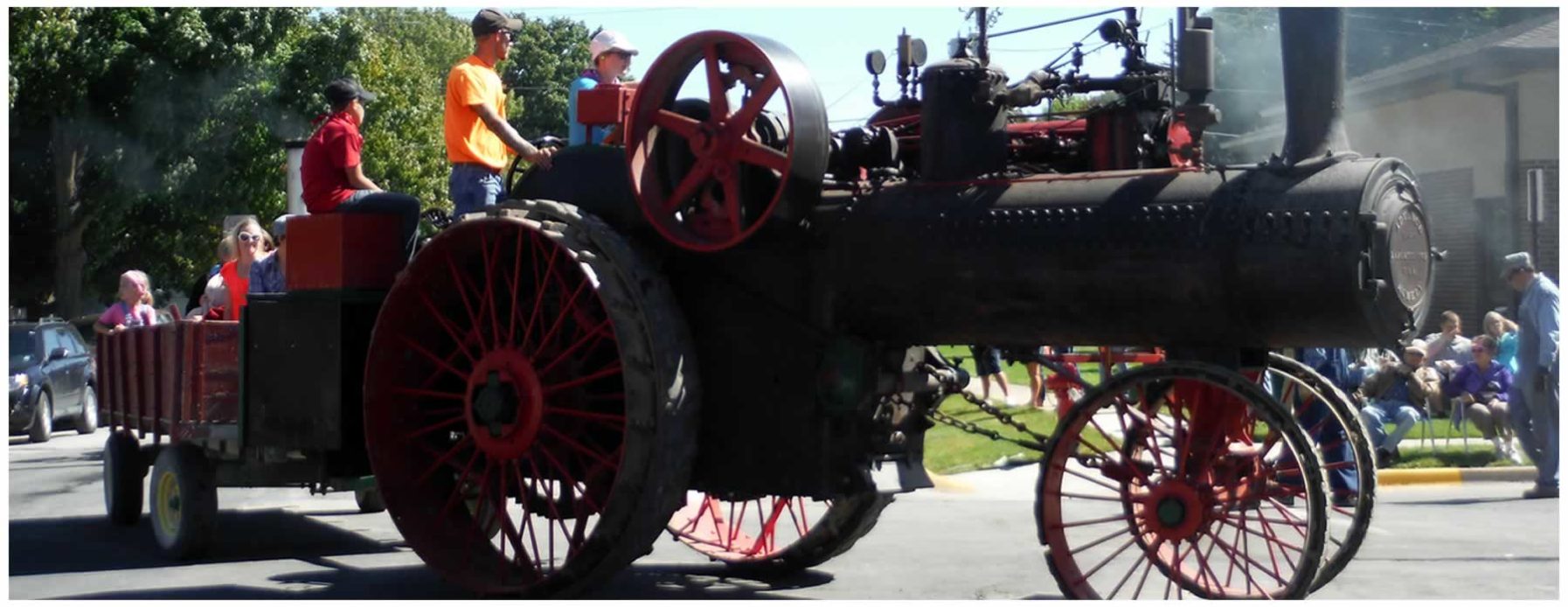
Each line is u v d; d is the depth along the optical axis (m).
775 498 8.01
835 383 6.55
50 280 33.66
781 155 6.30
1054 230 6.05
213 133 30.86
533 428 6.76
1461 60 18.44
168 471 8.65
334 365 7.59
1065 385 10.05
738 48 6.48
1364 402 11.98
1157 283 5.87
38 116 29.11
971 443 13.99
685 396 6.48
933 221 6.32
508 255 7.19
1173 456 7.59
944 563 8.38
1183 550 8.70
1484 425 13.16
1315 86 5.87
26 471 14.99
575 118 8.45
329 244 7.64
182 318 9.32
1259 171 5.82
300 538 9.63
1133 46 6.82
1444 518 10.34
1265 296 5.70
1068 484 11.97
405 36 69.00
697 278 6.82
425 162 38.22
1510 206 18.56
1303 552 5.59
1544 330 11.42
